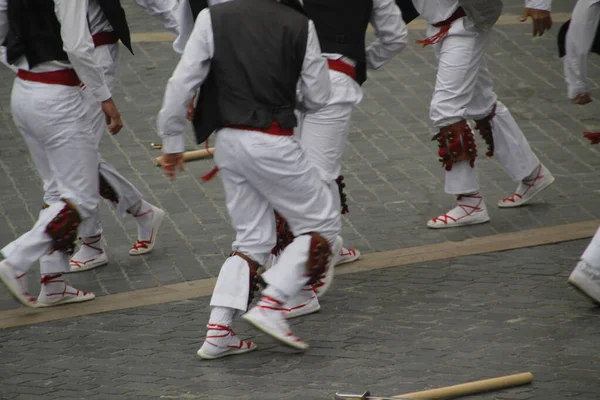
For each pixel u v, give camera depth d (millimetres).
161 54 22547
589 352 11211
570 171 16891
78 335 12242
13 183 16984
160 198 16297
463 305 12617
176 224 15422
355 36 12836
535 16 14906
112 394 10648
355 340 11789
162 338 12070
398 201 16047
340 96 12820
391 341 11719
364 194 16297
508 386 10391
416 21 24156
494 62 21734
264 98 10805
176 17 14148
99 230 14078
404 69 21516
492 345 11477
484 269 13680
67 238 12656
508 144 15406
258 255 11477
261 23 10805
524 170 15445
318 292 12727
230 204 11398
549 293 12867
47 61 12297
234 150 10945
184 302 13055
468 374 10789
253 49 10766
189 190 16578
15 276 12445
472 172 15008
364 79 13234
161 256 14461
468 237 14805
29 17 12211
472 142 14898
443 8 14492
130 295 13328
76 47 11969
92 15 13516
